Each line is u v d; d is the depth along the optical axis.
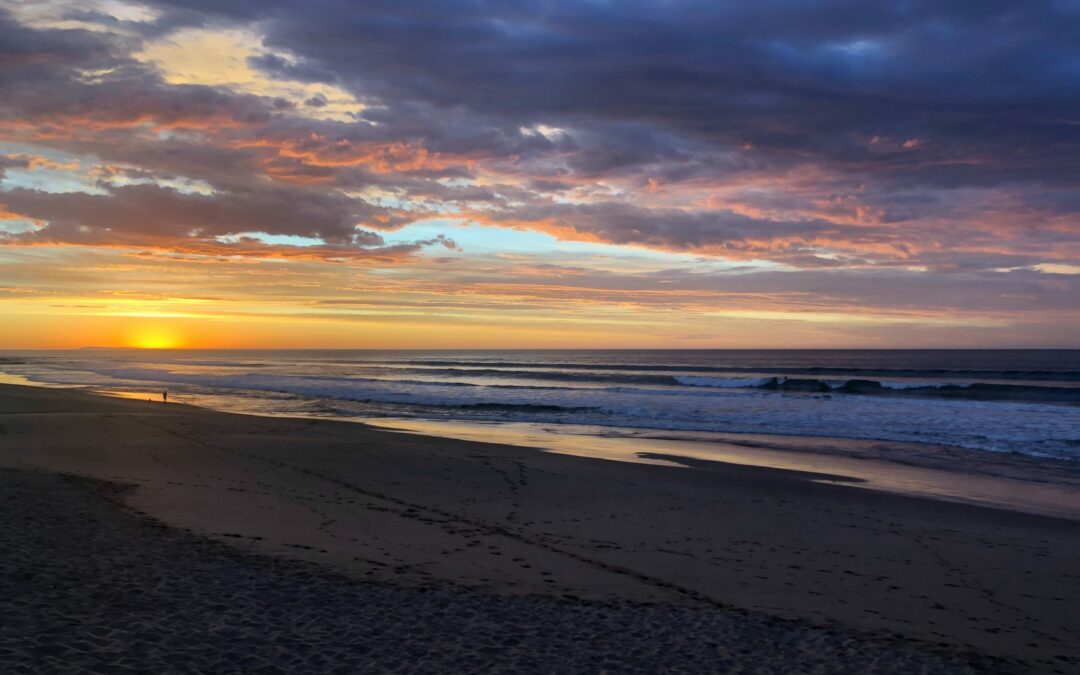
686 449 19.98
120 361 120.75
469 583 7.39
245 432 20.44
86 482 11.94
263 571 7.14
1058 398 36.41
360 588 6.86
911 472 16.47
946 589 8.04
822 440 21.86
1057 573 8.77
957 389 41.53
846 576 8.41
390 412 30.55
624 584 7.70
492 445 19.25
